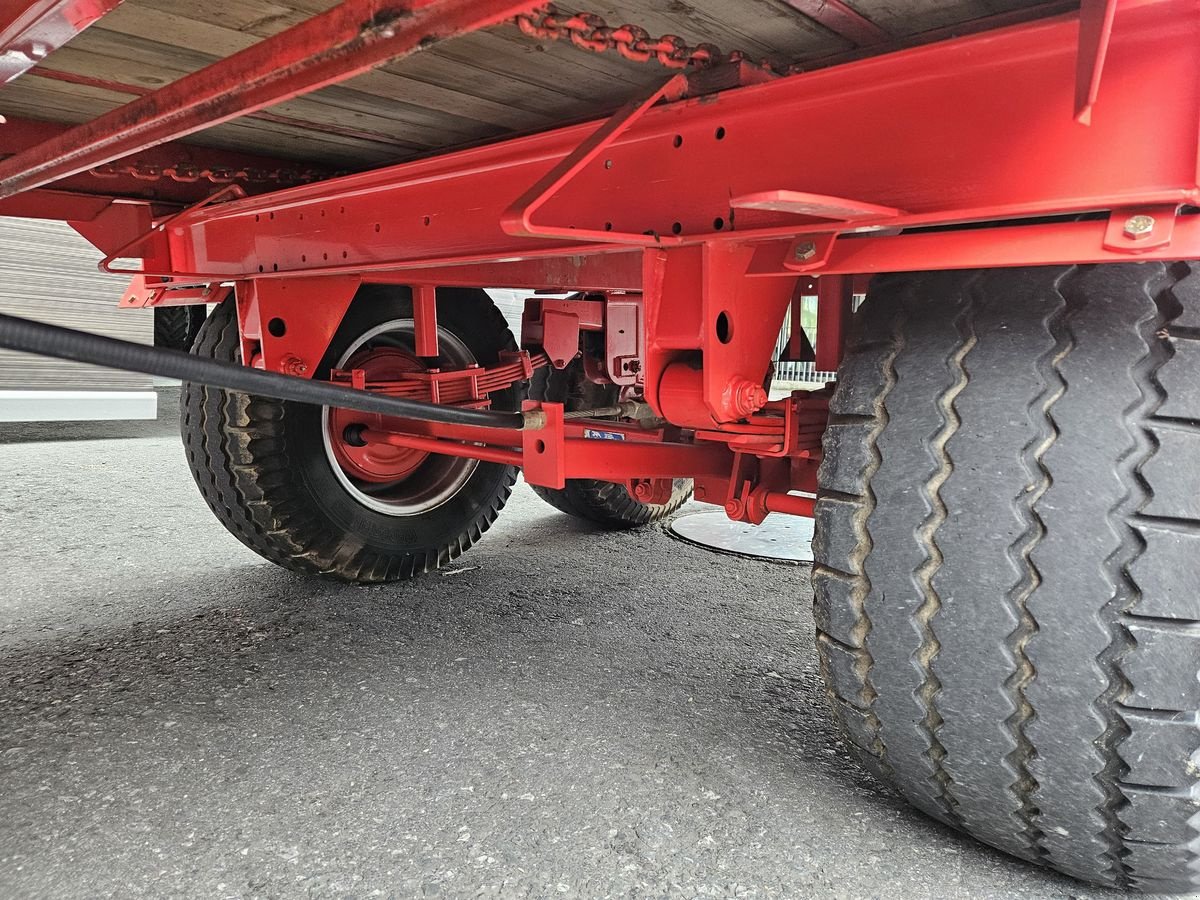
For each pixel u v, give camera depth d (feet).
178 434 25.41
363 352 11.36
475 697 8.09
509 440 10.62
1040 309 4.74
